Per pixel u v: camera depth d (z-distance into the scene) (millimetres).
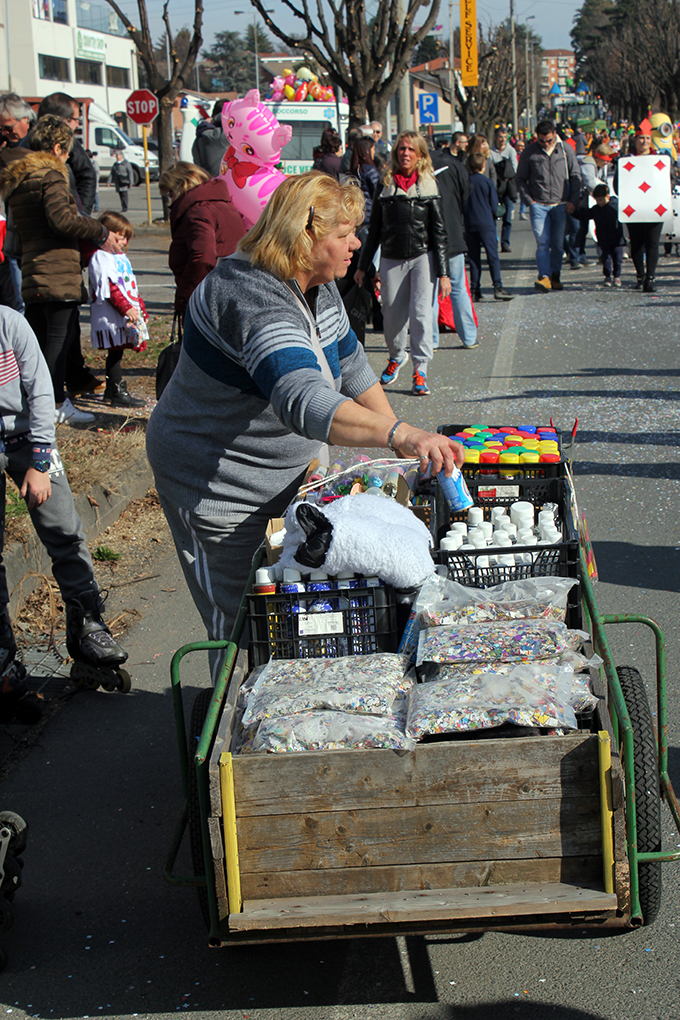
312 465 3428
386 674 2646
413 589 2863
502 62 53500
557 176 14859
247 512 3254
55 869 3443
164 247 21328
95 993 2865
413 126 26359
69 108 8531
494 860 2365
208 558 3330
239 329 2873
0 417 4035
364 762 2330
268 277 2881
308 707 2521
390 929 2375
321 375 2732
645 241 14742
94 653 4469
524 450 3738
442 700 2461
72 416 8023
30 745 4199
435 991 2777
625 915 2350
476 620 2773
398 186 8781
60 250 7523
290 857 2377
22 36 54875
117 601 5512
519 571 2998
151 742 4195
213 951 3012
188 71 24859
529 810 2338
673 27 50156
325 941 3016
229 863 2352
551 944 2932
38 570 5598
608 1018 2641
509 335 12062
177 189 7051
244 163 7570
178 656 2867
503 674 2535
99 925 3164
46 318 7758
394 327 9312
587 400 8922
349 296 9461
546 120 14750
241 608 2934
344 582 2832
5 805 3803
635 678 3014
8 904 3004
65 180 7375
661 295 14500
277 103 20875
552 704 2434
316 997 2787
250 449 3168
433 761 2324
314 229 2836
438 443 2598
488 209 14312
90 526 6242
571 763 2307
